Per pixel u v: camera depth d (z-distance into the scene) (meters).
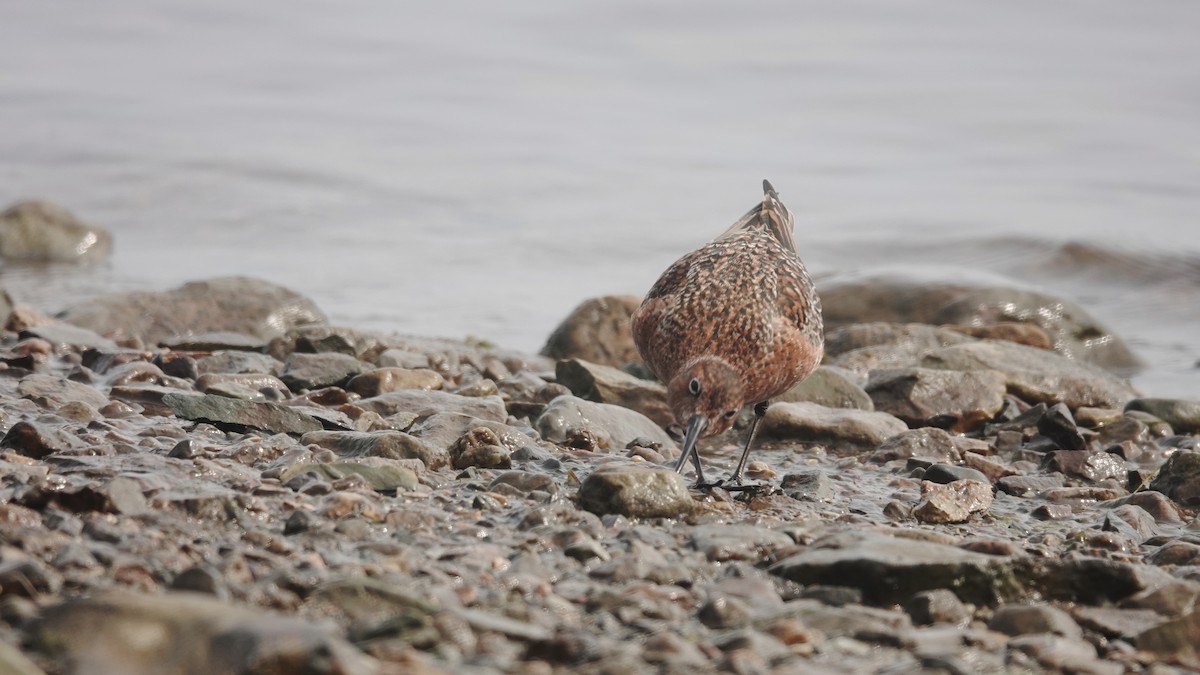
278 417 11.88
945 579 8.57
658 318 12.00
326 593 7.40
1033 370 16.22
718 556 9.05
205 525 8.68
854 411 14.20
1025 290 20.81
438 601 7.65
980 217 28.39
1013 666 7.53
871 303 21.00
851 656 7.51
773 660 7.23
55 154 30.05
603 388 14.49
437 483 10.48
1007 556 8.98
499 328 20.75
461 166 30.75
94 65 38.66
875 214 28.58
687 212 28.14
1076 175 32.06
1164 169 32.47
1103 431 14.73
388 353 15.45
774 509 10.79
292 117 34.22
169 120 33.47
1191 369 20.05
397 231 26.36
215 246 25.16
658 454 12.27
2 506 8.27
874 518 10.77
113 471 9.52
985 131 35.34
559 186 29.70
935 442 13.18
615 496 9.91
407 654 6.62
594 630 7.59
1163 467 12.35
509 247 25.56
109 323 17.12
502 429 11.80
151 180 28.66
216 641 6.29
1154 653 8.06
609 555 8.89
